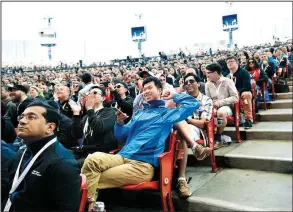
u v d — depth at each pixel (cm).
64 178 164
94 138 295
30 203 167
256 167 245
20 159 200
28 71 1412
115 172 231
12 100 462
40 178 165
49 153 171
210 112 302
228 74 420
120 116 272
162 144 242
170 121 245
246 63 399
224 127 325
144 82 269
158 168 244
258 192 201
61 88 366
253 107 304
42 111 176
